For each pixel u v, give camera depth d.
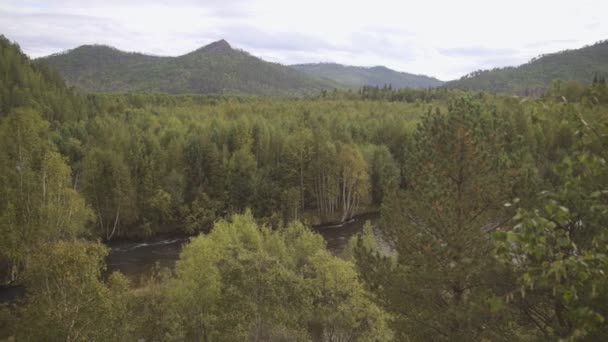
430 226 17.56
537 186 15.48
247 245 40.34
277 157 85.06
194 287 29.45
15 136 47.22
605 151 6.25
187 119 110.00
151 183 71.62
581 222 10.73
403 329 17.17
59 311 20.45
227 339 28.28
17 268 46.47
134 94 179.00
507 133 18.20
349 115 126.62
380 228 19.44
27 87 110.94
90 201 66.69
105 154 68.06
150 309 29.92
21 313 21.59
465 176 17.20
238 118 105.56
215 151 78.44
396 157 94.75
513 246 6.19
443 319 15.77
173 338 28.19
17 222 45.25
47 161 47.28
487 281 15.76
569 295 5.51
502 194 16.33
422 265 16.86
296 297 31.25
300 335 31.66
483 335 14.84
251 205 75.88
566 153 6.67
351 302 30.59
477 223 16.81
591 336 10.75
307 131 84.06
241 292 30.12
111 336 22.09
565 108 6.37
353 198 81.44
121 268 54.88
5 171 45.94
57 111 108.69
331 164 79.81
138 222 71.38
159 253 61.91
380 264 18.50
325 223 78.88
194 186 77.00
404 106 157.00
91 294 21.16
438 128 17.64
